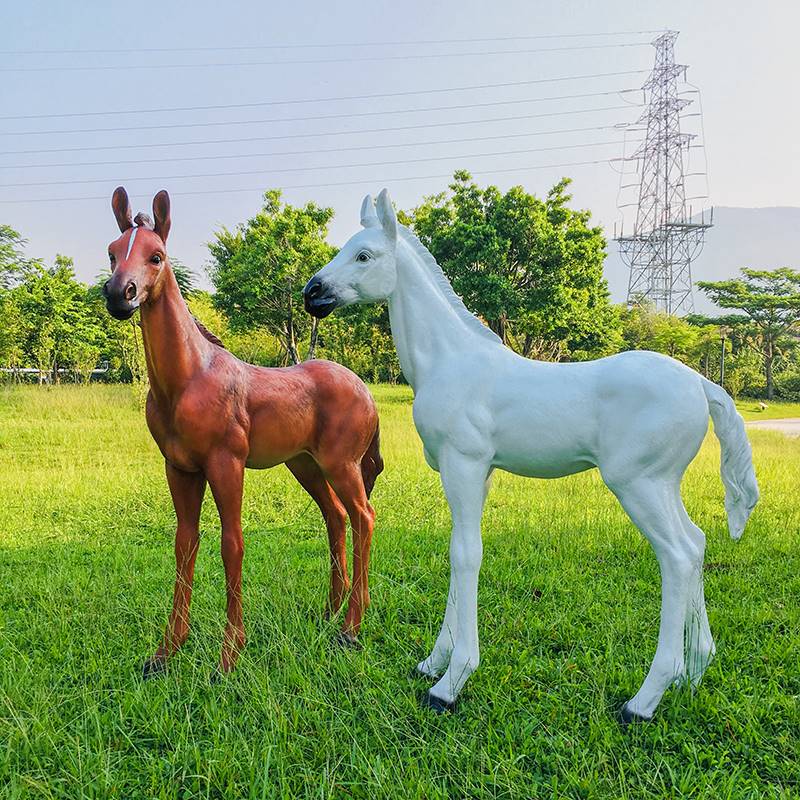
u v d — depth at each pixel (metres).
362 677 2.75
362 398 3.46
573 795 2.10
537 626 3.36
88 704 2.55
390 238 2.88
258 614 3.34
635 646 3.17
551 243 20.30
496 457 2.78
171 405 2.86
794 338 38.75
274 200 21.14
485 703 2.65
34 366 24.33
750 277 42.16
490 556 4.54
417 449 8.99
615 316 24.27
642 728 2.45
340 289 2.88
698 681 2.75
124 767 2.28
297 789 2.14
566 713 2.57
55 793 2.13
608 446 2.53
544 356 25.34
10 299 20.17
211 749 2.28
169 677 2.80
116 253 2.59
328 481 3.49
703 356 33.94
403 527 5.38
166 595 3.72
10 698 2.54
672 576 2.47
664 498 2.50
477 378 2.73
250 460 3.21
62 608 3.53
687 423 2.44
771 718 2.53
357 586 3.37
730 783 2.11
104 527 5.50
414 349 2.92
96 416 11.97
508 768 2.17
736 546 4.73
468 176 21.52
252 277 18.94
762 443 11.20
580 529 5.07
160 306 2.74
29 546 4.95
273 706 2.45
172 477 3.06
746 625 3.35
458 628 2.69
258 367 3.29
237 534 3.00
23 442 9.38
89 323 23.11
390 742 2.37
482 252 19.73
